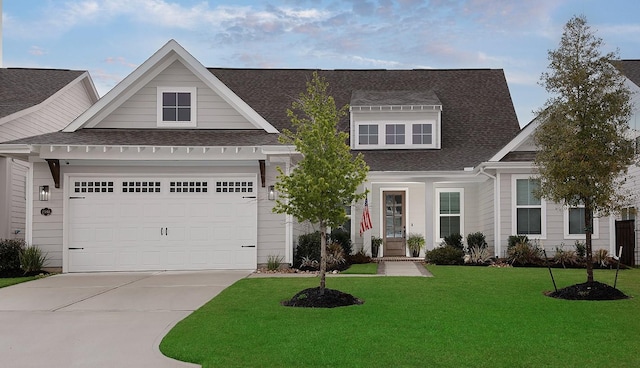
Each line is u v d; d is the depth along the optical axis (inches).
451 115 1045.8
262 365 306.5
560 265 768.3
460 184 952.9
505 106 1063.0
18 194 859.4
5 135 808.9
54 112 954.1
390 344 344.8
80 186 725.9
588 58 525.7
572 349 335.6
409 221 961.5
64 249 715.4
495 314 428.8
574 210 813.9
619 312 438.3
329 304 462.9
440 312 435.8
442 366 304.8
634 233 809.5
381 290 539.2
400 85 1101.7
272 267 714.8
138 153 697.6
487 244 877.8
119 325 410.9
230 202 732.0
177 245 729.0
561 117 526.9
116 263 722.2
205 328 387.5
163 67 768.9
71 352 341.4
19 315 450.3
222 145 695.1
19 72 1010.1
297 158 737.6
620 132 531.5
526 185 817.5
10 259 695.1
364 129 979.3
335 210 491.2
